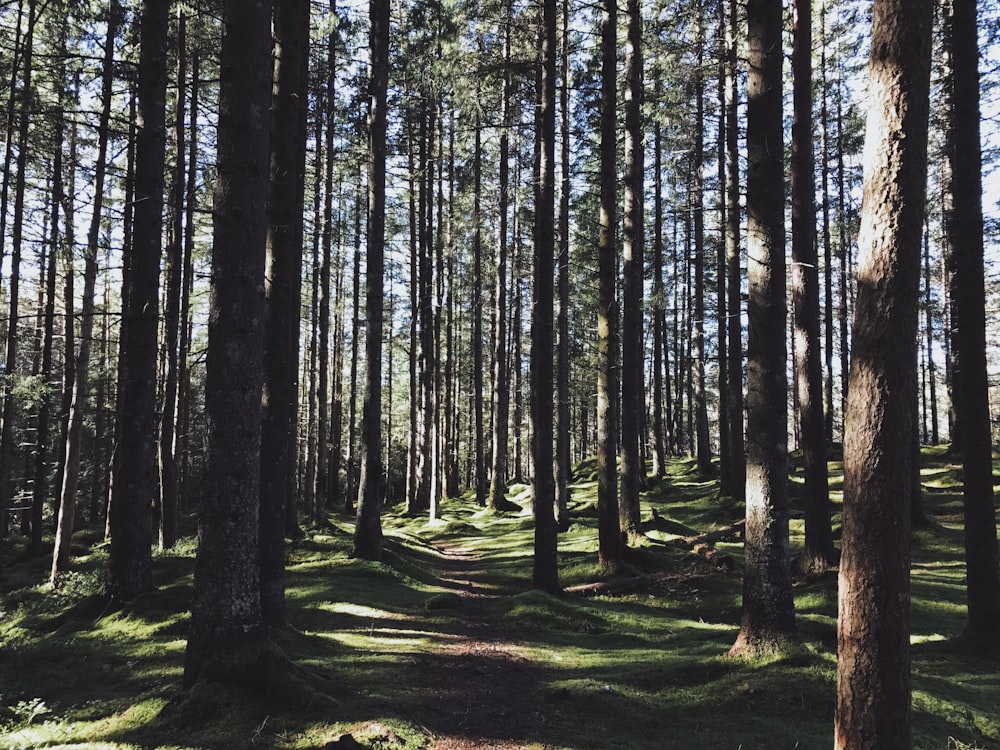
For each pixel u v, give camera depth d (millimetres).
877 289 4289
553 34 12906
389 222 28781
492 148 26891
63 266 14125
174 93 18562
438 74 16469
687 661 7434
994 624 8516
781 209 7398
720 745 5195
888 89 4312
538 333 12477
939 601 11227
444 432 34219
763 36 7480
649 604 12188
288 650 7312
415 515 27141
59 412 23719
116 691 6301
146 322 9984
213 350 5992
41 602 11531
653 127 21281
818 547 12477
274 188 8344
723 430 22078
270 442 8094
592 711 6102
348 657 7504
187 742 4840
